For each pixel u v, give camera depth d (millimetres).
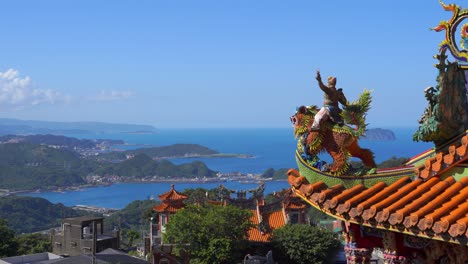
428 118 12945
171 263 72438
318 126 13461
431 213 11375
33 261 85250
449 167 12719
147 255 88062
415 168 13164
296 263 69062
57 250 103062
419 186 12711
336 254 70375
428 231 11109
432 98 12734
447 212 11367
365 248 13516
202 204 76562
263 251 69625
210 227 66312
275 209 77250
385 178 13195
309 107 14180
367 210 12000
